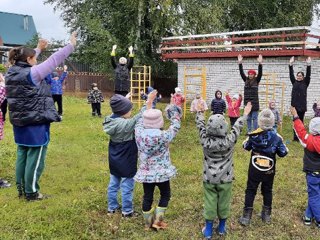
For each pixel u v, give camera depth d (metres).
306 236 4.43
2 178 6.04
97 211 4.85
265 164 4.46
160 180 4.16
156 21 21.62
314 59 14.38
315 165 4.56
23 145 4.84
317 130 4.53
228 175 4.17
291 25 24.78
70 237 4.11
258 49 15.65
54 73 12.68
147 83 24.08
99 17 24.34
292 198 5.57
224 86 17.55
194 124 12.30
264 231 4.50
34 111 4.69
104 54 22.86
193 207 5.10
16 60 4.69
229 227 4.57
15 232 4.21
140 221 4.61
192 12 21.67
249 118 9.88
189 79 19.06
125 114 4.60
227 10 24.47
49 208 4.79
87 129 10.48
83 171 6.60
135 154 4.60
